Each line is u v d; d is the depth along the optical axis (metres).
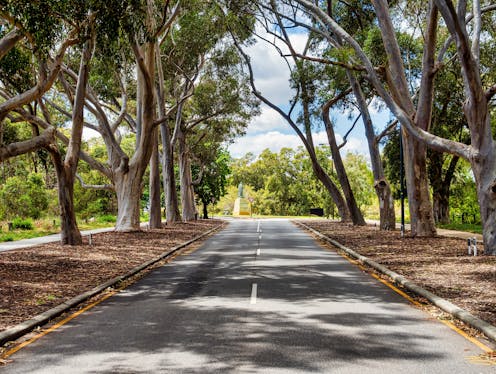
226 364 6.32
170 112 37.50
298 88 33.34
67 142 27.41
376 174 33.41
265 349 6.98
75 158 23.70
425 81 23.48
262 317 9.04
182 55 36.94
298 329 8.13
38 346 7.34
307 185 92.12
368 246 22.72
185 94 41.12
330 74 28.42
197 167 66.00
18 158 49.16
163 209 79.94
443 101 34.47
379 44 29.05
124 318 9.12
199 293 11.73
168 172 45.28
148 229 36.09
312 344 7.23
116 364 6.39
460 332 7.89
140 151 31.14
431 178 40.22
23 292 11.42
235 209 92.00
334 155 40.28
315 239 30.22
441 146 19.09
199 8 29.91
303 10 30.16
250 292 11.77
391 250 20.58
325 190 77.94
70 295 11.29
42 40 14.65
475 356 6.63
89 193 59.59
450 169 39.81
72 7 14.88
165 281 13.79
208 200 67.94
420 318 8.92
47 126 22.25
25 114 21.95
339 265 17.14
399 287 12.38
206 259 19.41
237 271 15.69
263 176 99.19
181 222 46.66
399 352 6.82
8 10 13.88
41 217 49.41
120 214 31.75
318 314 9.27
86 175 60.22
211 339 7.54
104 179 63.09
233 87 39.16
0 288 11.76
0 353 7.02
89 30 16.39
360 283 13.09
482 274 13.26
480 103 17.36
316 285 12.78
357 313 9.35
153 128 30.58
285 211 93.75
